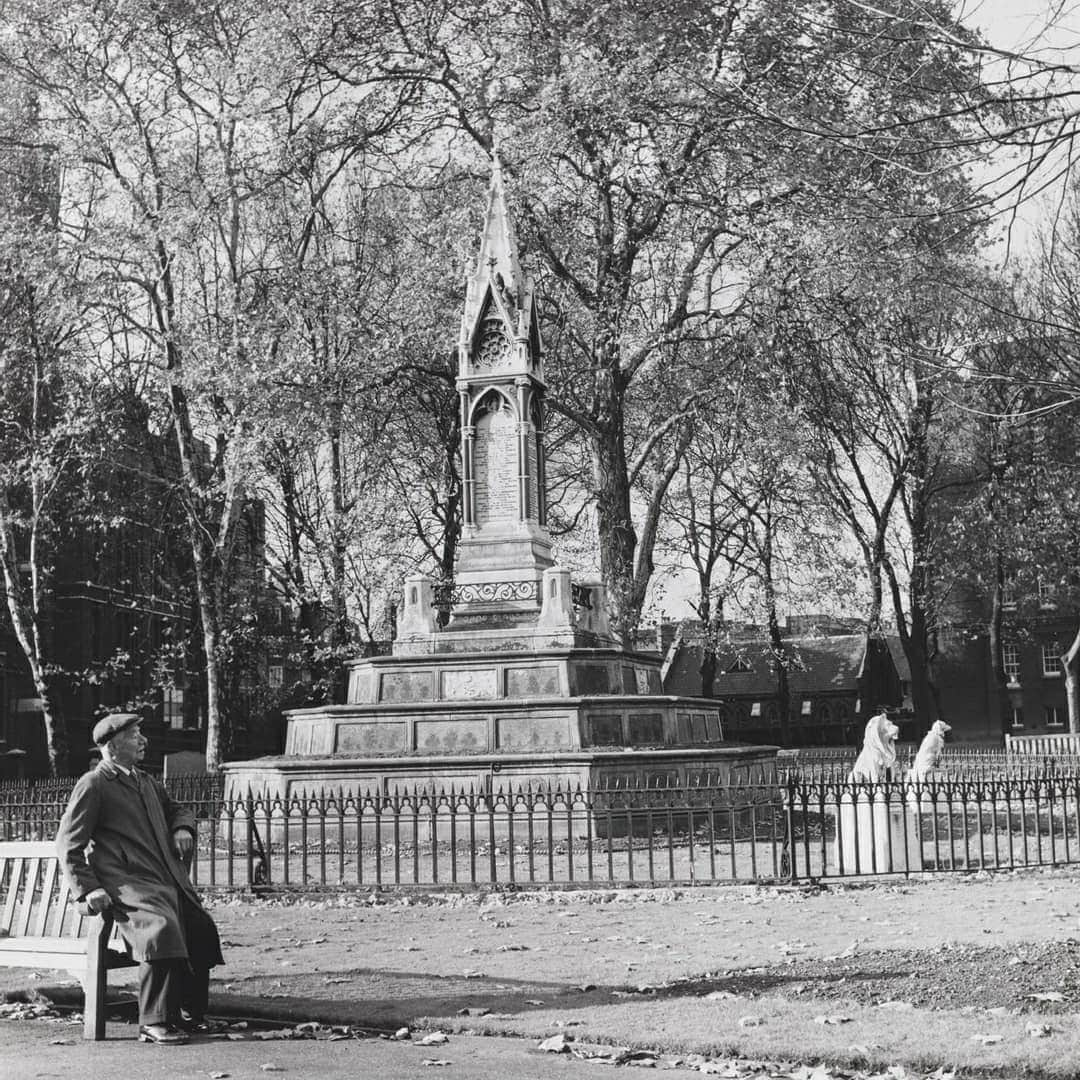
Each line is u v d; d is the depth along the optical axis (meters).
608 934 13.34
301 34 33.16
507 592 27.80
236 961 12.20
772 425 34.19
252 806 17.89
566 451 47.22
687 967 11.11
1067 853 18.64
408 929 14.20
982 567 58.25
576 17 27.19
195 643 52.88
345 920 15.15
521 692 25.78
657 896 16.22
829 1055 7.66
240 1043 8.72
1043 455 49.88
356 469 42.81
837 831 17.38
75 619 62.41
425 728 25.19
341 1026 9.21
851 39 12.91
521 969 11.32
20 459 38.94
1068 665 57.53
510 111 33.28
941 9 9.01
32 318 36.75
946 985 9.62
